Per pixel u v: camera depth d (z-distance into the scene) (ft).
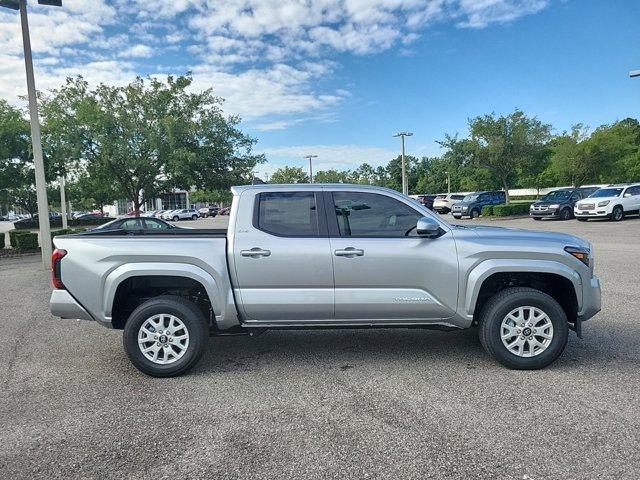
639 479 9.36
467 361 16.31
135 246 15.51
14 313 25.55
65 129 59.98
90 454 10.84
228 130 65.57
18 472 10.16
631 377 14.46
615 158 119.75
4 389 14.79
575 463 9.95
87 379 15.52
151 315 15.44
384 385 14.38
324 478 9.69
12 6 41.47
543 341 15.23
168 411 12.98
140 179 64.95
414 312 15.58
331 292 15.43
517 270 15.20
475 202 106.01
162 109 63.26
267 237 15.60
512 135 98.63
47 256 44.50
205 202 300.81
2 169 60.85
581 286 15.40
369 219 15.96
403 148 135.95
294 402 13.34
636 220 74.64
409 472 9.80
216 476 9.87
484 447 10.67
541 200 88.69
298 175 235.81
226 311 15.43
